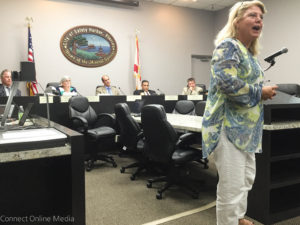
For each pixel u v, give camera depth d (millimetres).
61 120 3605
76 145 1032
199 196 2293
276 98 1777
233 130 1236
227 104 1253
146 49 6125
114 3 5652
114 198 2258
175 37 6465
